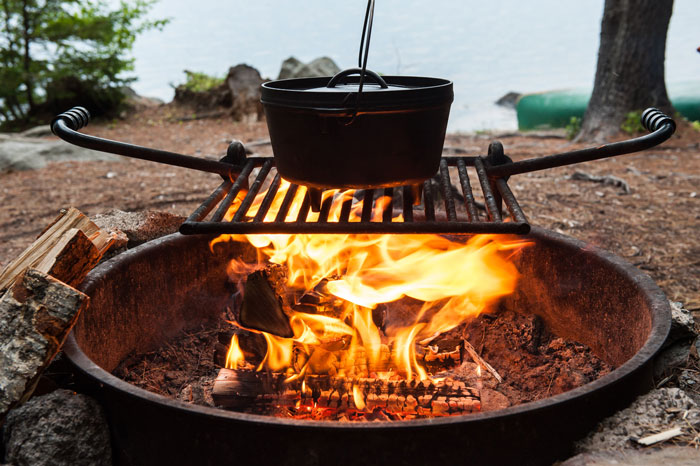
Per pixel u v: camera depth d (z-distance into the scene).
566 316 2.34
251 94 9.44
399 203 3.53
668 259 3.58
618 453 1.42
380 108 1.46
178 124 9.31
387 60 17.19
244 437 1.38
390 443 1.34
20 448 1.54
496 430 1.38
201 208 1.80
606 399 1.50
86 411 1.59
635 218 4.37
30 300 1.64
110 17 9.62
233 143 2.22
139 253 2.20
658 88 7.38
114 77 9.76
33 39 9.55
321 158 1.53
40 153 6.35
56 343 1.65
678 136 7.20
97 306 1.97
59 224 1.94
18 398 1.60
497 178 2.11
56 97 9.61
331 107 1.45
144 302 2.25
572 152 1.95
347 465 1.37
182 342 2.39
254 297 1.99
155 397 1.43
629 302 1.98
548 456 1.46
